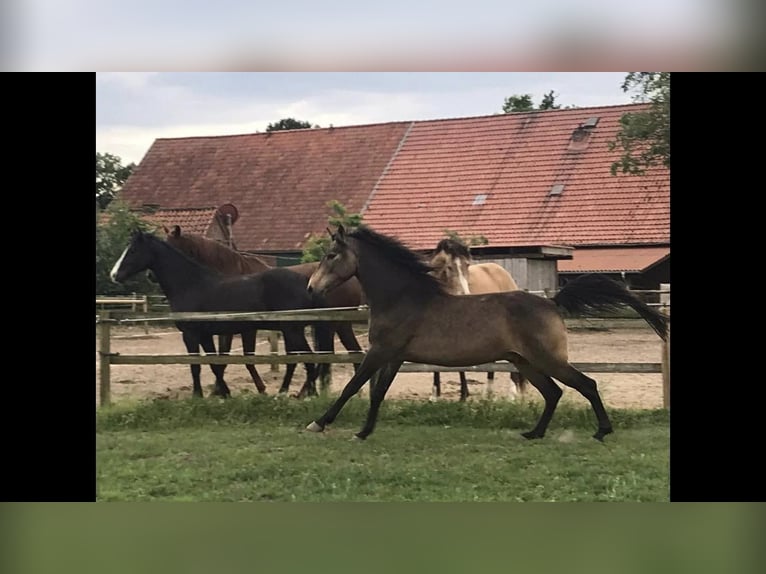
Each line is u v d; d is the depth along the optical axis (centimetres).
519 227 1848
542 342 663
